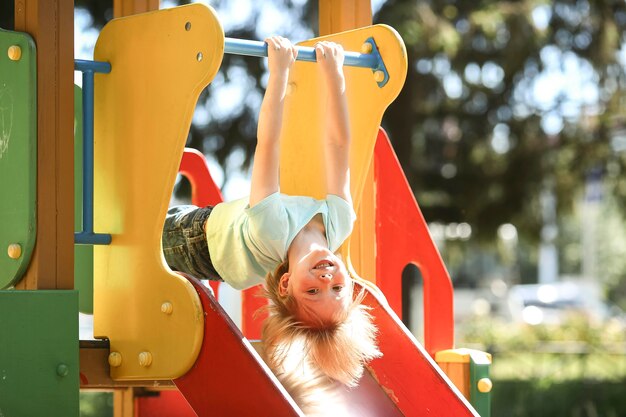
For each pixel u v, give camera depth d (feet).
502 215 42.60
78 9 35.68
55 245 11.68
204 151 38.17
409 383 13.20
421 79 40.47
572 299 102.83
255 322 17.74
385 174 16.29
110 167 12.66
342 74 13.06
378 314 13.52
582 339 58.03
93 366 12.34
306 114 14.23
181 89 11.88
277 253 12.68
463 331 62.39
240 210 13.37
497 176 42.57
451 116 42.60
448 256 44.37
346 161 13.14
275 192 12.50
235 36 38.52
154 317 11.86
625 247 102.89
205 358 11.44
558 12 40.83
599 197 45.70
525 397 40.34
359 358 12.58
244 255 13.00
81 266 15.75
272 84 12.44
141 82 12.37
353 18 15.17
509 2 40.40
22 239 11.64
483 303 101.60
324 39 14.34
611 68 41.22
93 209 12.87
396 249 16.22
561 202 43.19
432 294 16.49
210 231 13.61
